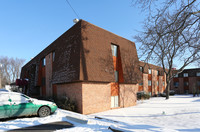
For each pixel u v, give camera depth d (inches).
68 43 585.6
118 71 665.6
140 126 246.4
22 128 249.0
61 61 600.4
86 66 489.1
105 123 286.7
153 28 341.1
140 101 888.3
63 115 355.3
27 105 315.6
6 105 294.4
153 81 1485.0
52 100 571.5
